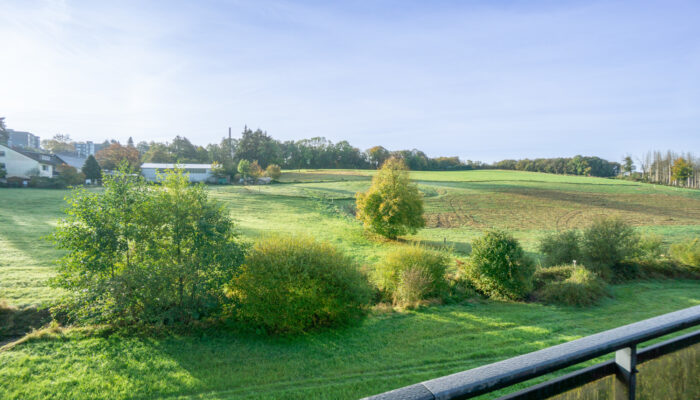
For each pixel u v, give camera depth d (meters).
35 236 26.08
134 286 13.49
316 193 62.44
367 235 37.69
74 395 9.57
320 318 15.50
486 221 49.19
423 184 79.94
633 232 26.11
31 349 11.68
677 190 79.56
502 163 152.00
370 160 147.38
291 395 9.81
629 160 130.38
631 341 1.29
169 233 14.88
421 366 11.66
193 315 14.41
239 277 15.19
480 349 13.05
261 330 14.38
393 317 16.55
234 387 10.23
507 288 19.92
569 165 137.50
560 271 22.89
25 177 57.62
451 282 21.08
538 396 1.21
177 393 9.86
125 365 11.22
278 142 139.50
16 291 15.58
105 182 14.73
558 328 15.56
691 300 21.22
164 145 120.62
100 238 13.62
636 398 1.42
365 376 10.96
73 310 13.20
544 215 53.28
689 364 1.63
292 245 15.98
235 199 53.62
